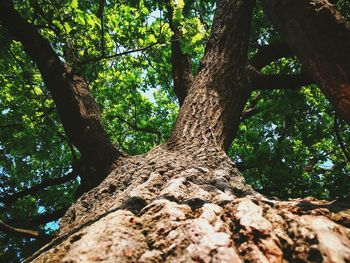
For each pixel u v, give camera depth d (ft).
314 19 7.30
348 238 3.64
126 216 4.82
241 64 14.35
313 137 21.57
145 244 3.97
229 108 12.91
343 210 4.57
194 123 11.93
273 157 17.90
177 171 8.33
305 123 21.79
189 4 25.16
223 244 3.54
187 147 10.59
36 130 20.22
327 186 20.81
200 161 9.30
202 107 12.53
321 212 4.41
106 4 21.50
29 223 24.20
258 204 4.85
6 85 21.38
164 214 4.73
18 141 20.84
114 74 28.09
